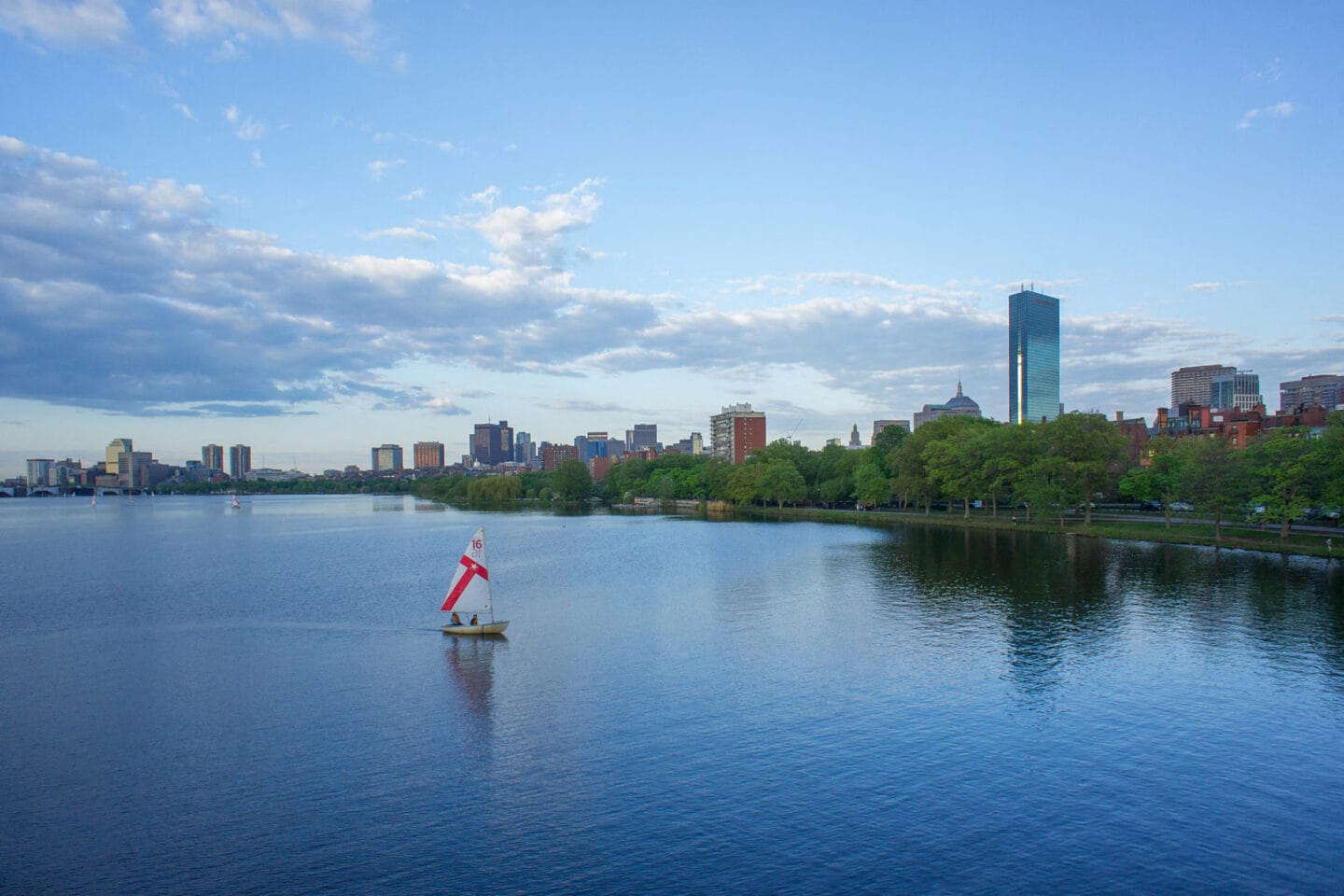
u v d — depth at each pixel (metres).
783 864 38.53
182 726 56.94
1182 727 54.88
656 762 49.97
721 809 43.84
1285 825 42.00
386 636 83.75
